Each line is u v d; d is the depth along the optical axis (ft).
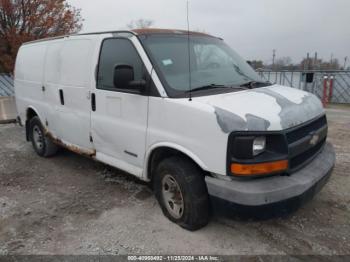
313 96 12.96
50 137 18.74
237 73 13.58
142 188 15.31
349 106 44.45
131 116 12.49
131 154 12.89
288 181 9.80
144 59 11.90
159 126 11.44
